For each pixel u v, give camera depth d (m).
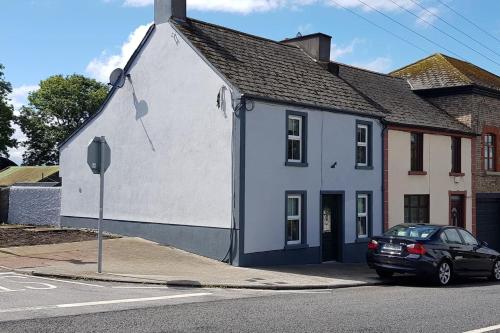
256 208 16.16
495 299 11.59
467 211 25.09
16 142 50.91
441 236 14.71
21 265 13.84
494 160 26.94
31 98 59.41
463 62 30.69
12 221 23.80
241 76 16.89
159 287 11.88
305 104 17.58
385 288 13.50
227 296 11.08
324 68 21.42
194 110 17.12
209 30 18.69
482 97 26.20
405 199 22.03
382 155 20.78
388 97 23.61
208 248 16.47
